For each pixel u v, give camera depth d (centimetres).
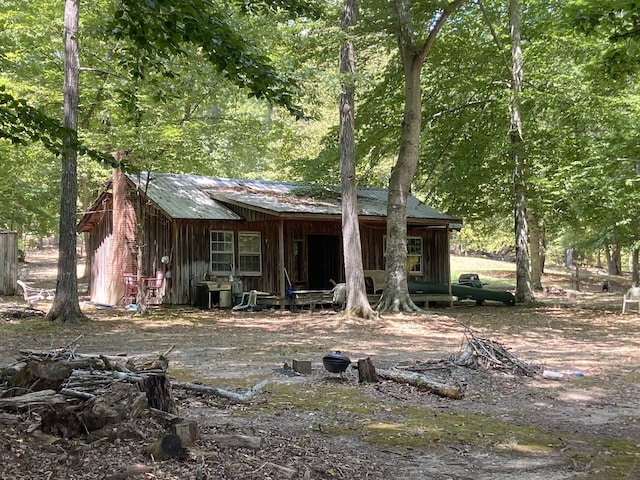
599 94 1859
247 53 565
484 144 2319
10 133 620
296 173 2208
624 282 3938
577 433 585
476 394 750
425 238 2352
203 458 425
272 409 633
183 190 2044
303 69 1391
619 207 1770
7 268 2230
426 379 758
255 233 2036
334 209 1939
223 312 1759
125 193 1972
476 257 5428
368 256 2200
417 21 1862
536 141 2170
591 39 1579
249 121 2422
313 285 2283
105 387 540
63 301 1423
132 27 561
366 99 2180
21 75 1891
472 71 2289
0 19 1825
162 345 1098
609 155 1684
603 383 824
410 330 1416
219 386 737
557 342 1252
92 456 413
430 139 2412
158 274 1870
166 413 502
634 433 588
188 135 1991
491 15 2323
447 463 486
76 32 1305
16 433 442
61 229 1430
